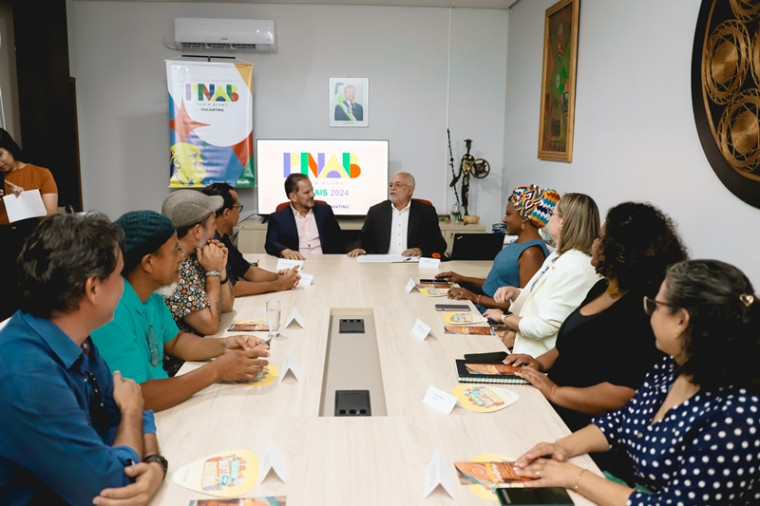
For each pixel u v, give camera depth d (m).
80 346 1.30
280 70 6.11
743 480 1.19
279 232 4.55
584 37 4.31
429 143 6.29
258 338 2.35
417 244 4.63
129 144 6.13
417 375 2.01
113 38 5.96
